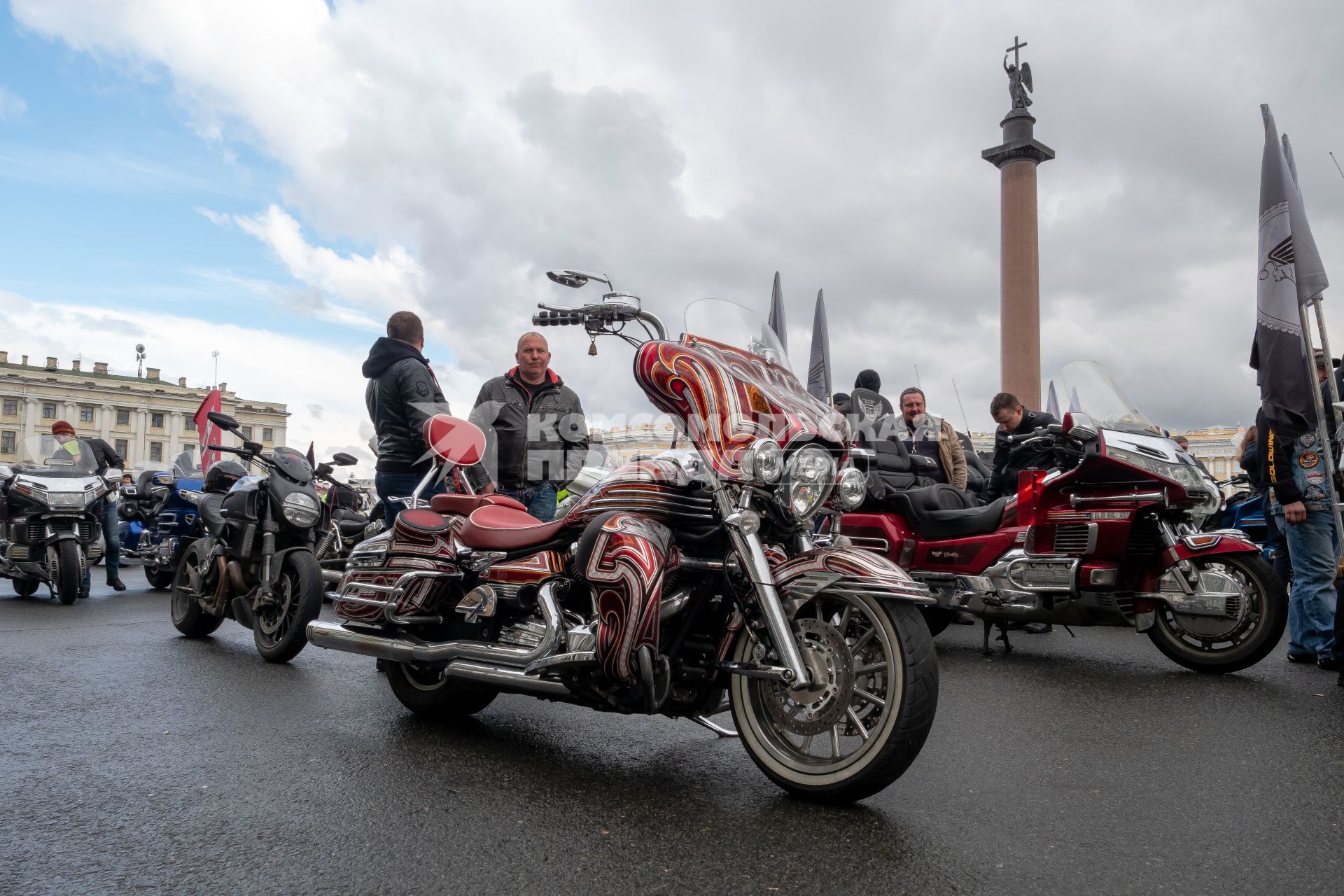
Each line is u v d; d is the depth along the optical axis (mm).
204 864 2711
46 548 9180
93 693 4863
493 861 2754
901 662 3150
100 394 90312
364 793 3355
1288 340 6027
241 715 4449
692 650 3656
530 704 4891
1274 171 6363
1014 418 8133
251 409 97375
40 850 2803
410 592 4395
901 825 3061
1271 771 3645
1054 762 3781
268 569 5930
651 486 3570
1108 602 5934
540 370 6309
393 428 6184
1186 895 2525
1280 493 5973
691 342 3570
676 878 2635
